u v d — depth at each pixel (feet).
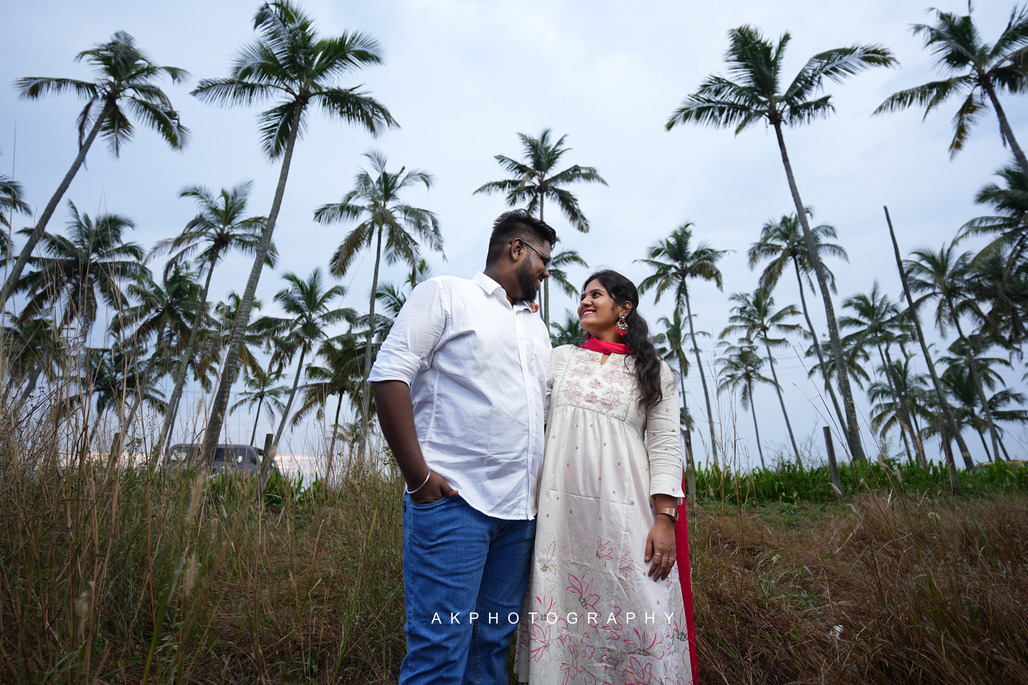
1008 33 55.16
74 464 5.67
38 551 5.42
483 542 4.85
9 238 5.88
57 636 4.78
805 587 9.10
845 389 52.01
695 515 15.02
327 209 73.67
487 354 5.03
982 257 79.51
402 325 4.97
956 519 11.12
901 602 7.04
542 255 5.74
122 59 58.18
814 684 6.10
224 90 50.57
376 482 9.48
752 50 54.19
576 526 5.50
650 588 5.33
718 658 6.70
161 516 6.66
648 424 6.00
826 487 25.39
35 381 5.99
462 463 4.88
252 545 7.20
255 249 84.53
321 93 51.44
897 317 114.73
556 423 5.85
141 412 6.64
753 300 129.18
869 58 50.26
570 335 95.55
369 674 6.55
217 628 6.69
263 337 94.53
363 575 7.67
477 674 5.18
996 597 7.00
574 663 5.24
